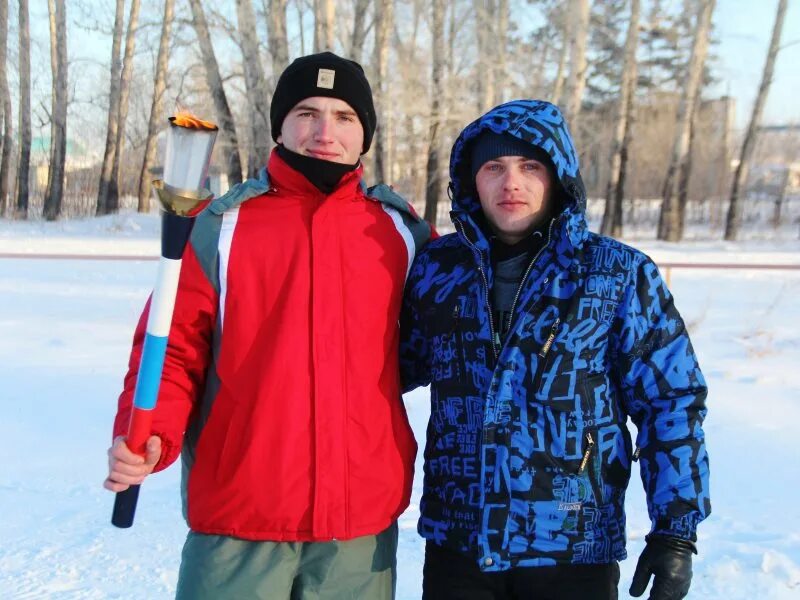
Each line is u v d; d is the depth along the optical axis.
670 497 1.84
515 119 1.89
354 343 1.95
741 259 16.83
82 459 4.04
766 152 40.50
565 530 1.84
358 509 1.91
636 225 32.56
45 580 2.89
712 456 4.26
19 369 5.85
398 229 2.11
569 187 1.88
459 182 2.07
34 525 3.31
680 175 24.48
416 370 2.17
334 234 1.98
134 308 8.90
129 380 1.89
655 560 1.83
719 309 9.47
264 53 17.78
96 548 3.13
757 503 3.63
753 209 35.81
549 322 1.87
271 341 1.90
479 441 1.89
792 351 7.00
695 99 24.83
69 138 39.81
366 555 1.96
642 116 36.03
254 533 1.88
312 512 1.87
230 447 1.89
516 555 1.84
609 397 1.90
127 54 27.02
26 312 8.48
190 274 1.92
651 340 1.88
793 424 4.79
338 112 2.08
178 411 1.85
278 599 1.90
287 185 2.00
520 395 1.86
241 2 15.90
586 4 19.25
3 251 15.87
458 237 2.05
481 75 20.28
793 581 2.91
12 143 31.81
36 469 3.89
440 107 19.91
